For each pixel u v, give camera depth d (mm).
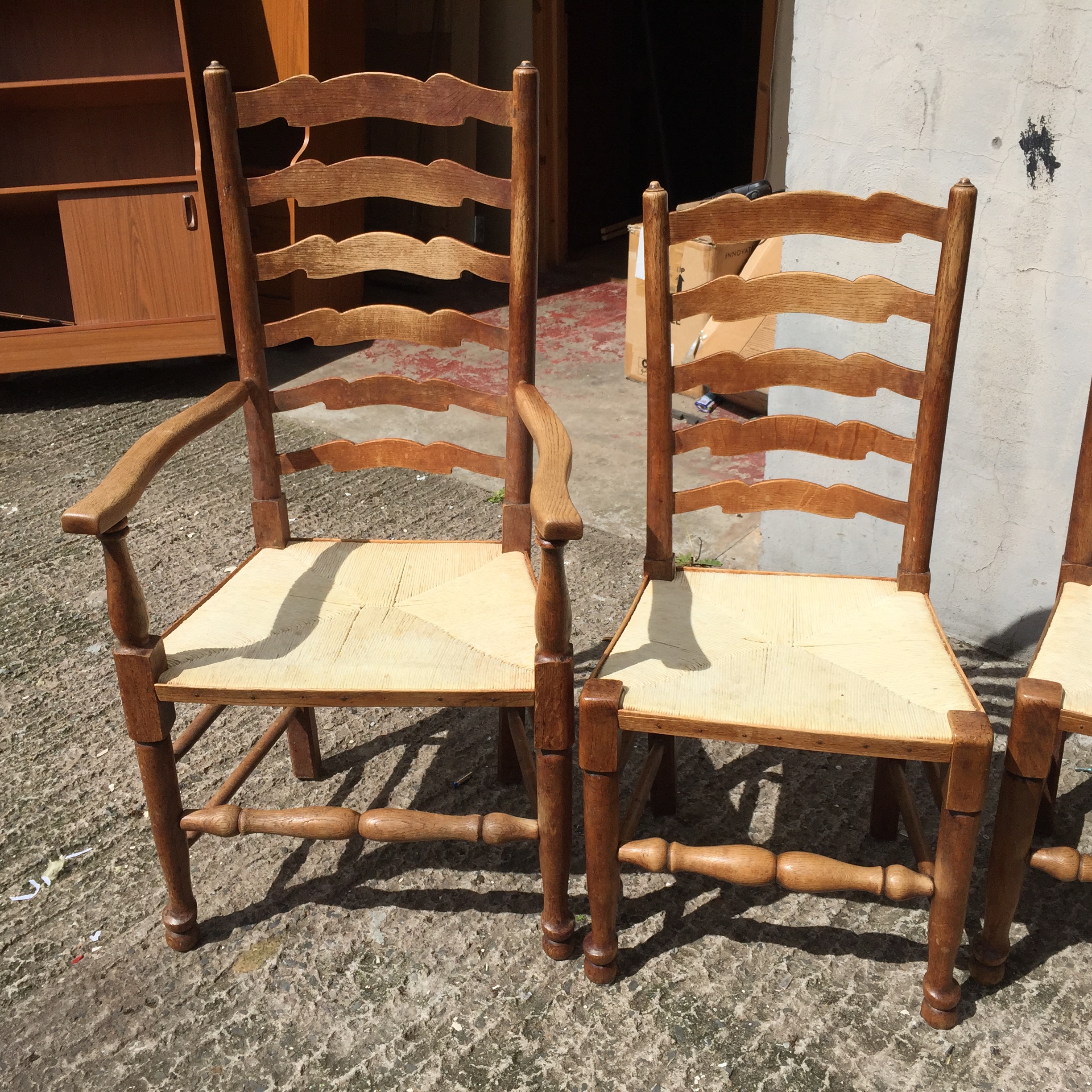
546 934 1665
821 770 2090
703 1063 1509
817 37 2139
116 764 2137
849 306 1668
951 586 2416
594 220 5910
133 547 2943
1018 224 2037
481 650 1552
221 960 1696
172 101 3918
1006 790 1469
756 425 1750
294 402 1873
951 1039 1533
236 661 1533
